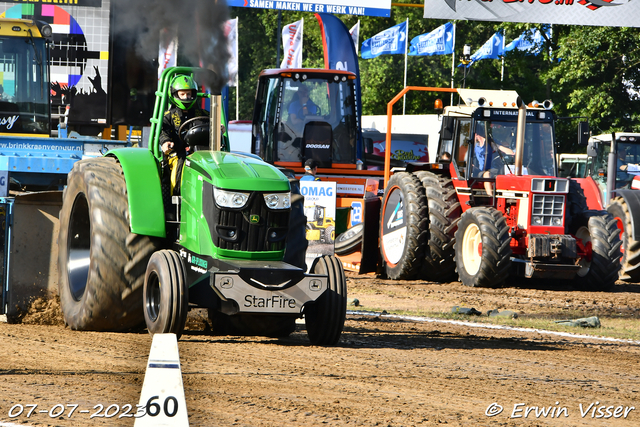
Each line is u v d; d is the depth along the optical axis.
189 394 15.98
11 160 41.38
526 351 23.73
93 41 53.78
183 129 23.95
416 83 155.62
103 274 22.58
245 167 22.19
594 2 63.59
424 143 89.56
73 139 42.97
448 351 22.95
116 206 23.09
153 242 23.12
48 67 50.72
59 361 18.95
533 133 44.84
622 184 60.59
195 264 22.03
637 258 48.62
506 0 63.84
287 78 55.50
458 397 16.78
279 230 21.91
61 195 26.17
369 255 48.59
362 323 29.22
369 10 64.06
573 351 24.22
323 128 55.16
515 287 44.03
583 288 44.06
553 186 42.12
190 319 26.84
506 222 43.34
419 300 38.12
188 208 22.50
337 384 17.45
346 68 70.00
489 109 44.50
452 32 118.31
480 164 44.53
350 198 54.56
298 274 20.92
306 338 24.62
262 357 20.33
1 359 18.92
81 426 13.59
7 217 25.28
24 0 53.88
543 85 128.50
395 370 19.34
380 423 14.38
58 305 25.95
